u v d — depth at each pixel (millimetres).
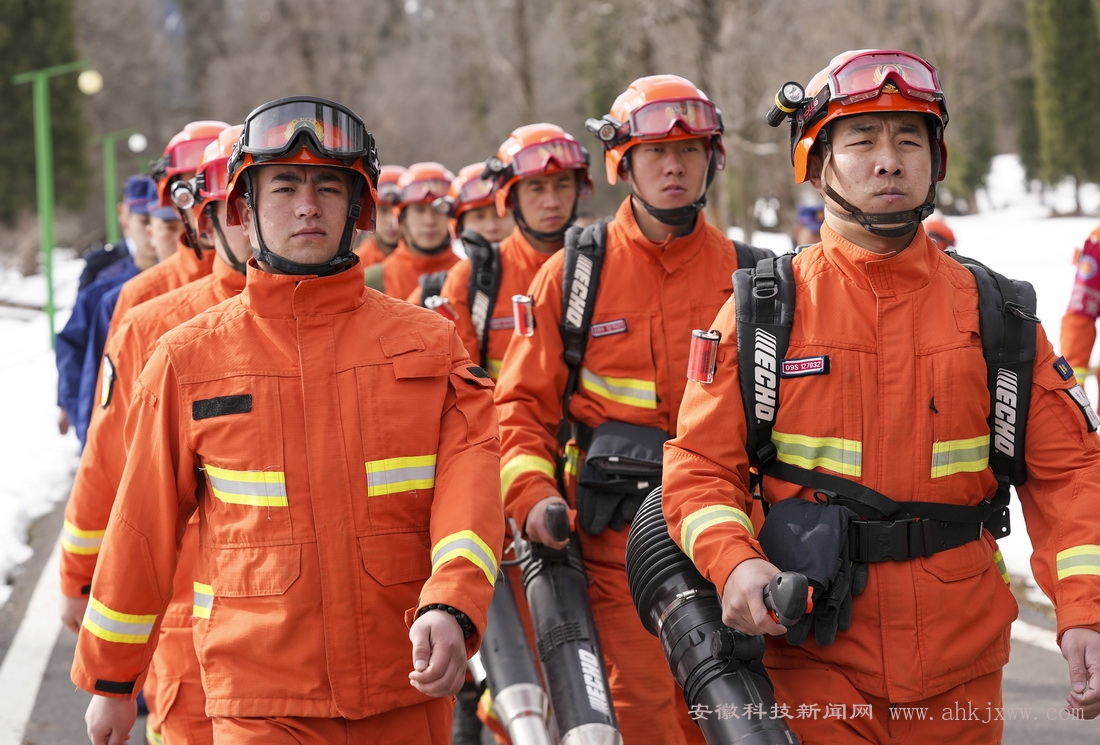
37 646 6109
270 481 2787
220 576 2812
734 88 24734
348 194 2910
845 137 2922
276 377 2834
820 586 2766
